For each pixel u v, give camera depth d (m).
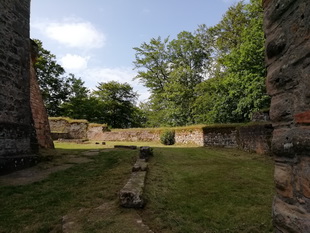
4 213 2.98
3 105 5.59
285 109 1.59
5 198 3.54
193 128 14.56
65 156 7.54
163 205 3.14
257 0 13.46
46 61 26.27
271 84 1.80
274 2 1.75
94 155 7.76
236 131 11.83
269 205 3.09
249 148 9.66
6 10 5.96
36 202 3.37
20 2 6.55
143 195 3.24
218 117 16.48
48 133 9.95
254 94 12.52
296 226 1.37
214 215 2.80
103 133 20.06
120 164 6.11
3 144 5.44
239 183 4.22
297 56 1.45
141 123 33.53
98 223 2.54
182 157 7.67
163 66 25.00
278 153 1.65
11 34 6.08
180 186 4.08
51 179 4.71
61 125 21.00
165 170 5.41
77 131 20.89
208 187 3.98
